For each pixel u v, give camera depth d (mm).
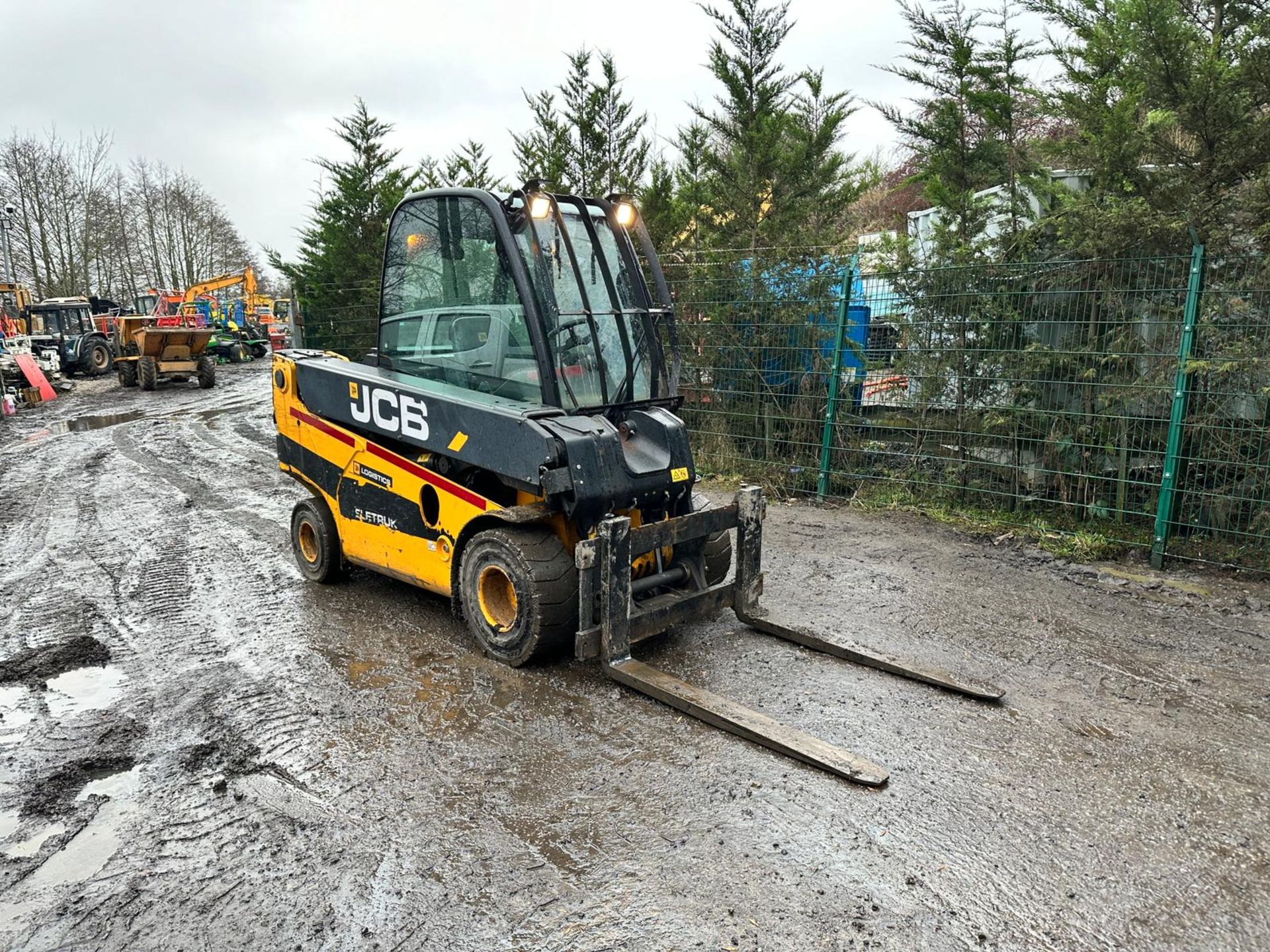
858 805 3066
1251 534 5676
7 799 3277
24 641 4926
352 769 3398
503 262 4375
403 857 2822
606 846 2854
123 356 21875
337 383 5137
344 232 14141
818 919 2484
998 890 2611
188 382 22469
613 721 3742
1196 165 6062
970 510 7023
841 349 7660
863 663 4312
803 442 8148
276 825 3031
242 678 4297
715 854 2793
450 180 13812
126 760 3551
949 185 8539
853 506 7547
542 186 4348
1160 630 4730
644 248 4867
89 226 44375
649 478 4293
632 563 4344
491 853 2826
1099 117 6320
